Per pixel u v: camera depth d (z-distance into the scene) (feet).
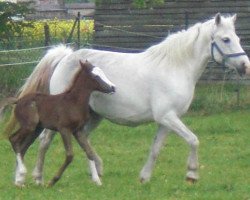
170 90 43.78
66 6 231.30
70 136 43.50
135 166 53.01
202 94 81.10
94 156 46.06
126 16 102.89
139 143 63.62
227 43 44.06
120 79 44.73
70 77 45.34
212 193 42.55
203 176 48.42
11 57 82.38
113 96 44.70
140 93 44.37
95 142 63.93
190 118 74.59
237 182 46.24
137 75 44.47
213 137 65.87
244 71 43.86
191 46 44.27
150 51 45.06
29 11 87.97
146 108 44.45
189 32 44.55
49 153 58.59
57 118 43.29
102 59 45.60
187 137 43.62
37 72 46.57
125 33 102.63
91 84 43.16
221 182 46.11
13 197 41.55
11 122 44.34
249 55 99.09
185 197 41.29
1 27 86.17
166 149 60.03
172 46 44.39
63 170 44.14
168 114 43.83
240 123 72.23
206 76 94.48
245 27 100.37
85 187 44.16
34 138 44.70
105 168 51.90
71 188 43.88
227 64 44.39
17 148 44.27
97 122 46.98
